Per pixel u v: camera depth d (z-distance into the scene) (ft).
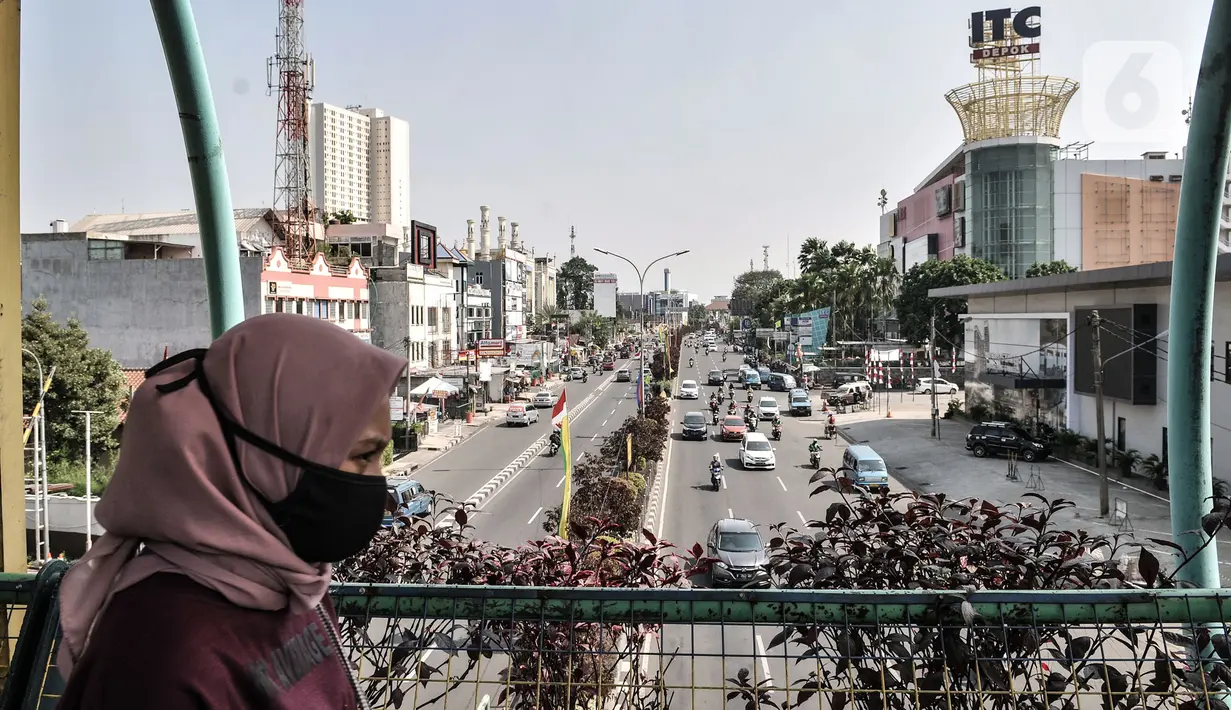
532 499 76.28
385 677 7.25
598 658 8.29
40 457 52.65
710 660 26.78
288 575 3.76
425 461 99.19
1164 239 221.25
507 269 254.27
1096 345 67.36
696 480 86.58
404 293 133.80
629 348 375.04
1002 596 6.79
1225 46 10.32
